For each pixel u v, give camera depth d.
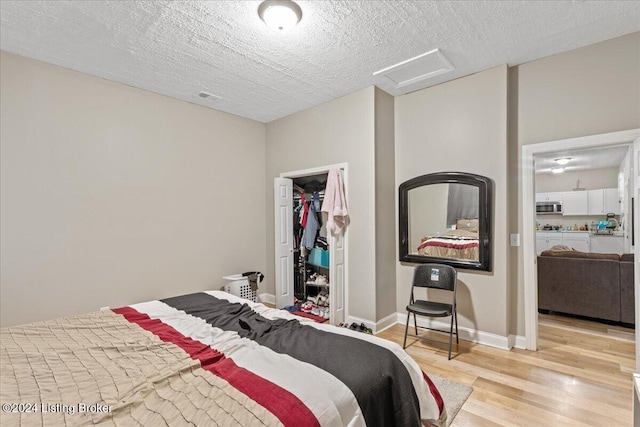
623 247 6.09
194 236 3.67
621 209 6.36
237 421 0.92
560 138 2.64
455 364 2.53
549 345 2.89
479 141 2.96
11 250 2.50
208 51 2.54
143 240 3.25
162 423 0.92
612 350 2.77
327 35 2.32
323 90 3.34
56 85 2.72
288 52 2.56
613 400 2.02
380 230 3.32
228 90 3.32
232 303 2.18
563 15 2.11
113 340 1.54
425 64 2.79
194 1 1.93
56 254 2.71
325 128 3.69
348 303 3.47
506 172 2.80
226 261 4.00
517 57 2.70
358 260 3.38
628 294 3.27
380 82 3.17
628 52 2.37
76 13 2.04
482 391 2.13
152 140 3.32
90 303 2.90
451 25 2.21
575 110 2.58
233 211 4.08
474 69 2.91
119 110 3.10
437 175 3.19
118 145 3.08
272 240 4.39
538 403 2.00
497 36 2.37
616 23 2.21
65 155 2.77
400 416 1.27
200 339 1.57
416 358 2.64
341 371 1.23
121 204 3.10
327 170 3.67
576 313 3.56
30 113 2.59
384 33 2.30
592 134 2.50
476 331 2.98
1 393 1.07
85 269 2.87
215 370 1.22
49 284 2.68
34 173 2.60
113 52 2.53
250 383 1.12
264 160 4.49
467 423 1.81
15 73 2.52
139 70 2.84
